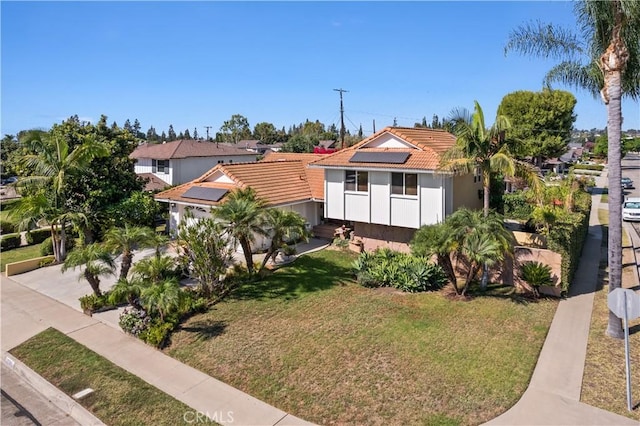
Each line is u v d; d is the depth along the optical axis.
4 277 20.47
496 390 9.91
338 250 22.78
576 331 12.87
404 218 20.09
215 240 16.45
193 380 10.88
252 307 15.34
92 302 15.62
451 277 15.84
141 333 13.21
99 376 11.19
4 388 11.11
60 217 22.25
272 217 17.38
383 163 20.19
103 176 26.48
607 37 13.09
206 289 16.19
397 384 10.29
